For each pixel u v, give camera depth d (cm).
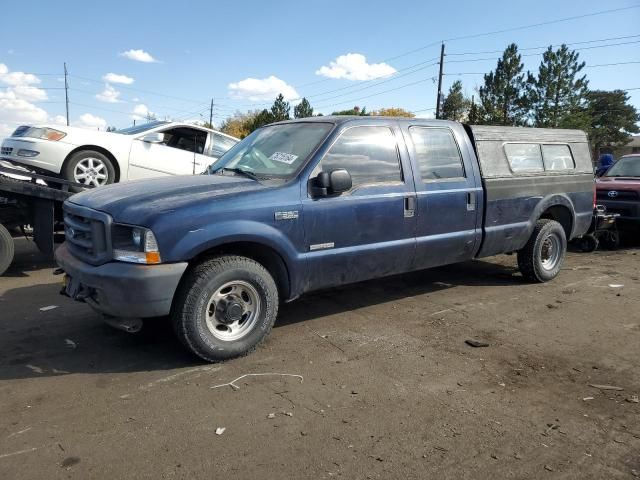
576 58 4053
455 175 552
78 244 414
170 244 371
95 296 391
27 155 780
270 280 421
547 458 288
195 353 395
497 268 754
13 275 689
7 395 351
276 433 309
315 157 449
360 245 473
